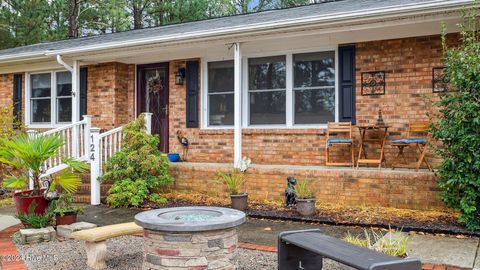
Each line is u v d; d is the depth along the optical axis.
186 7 20.58
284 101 9.23
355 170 7.39
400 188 6.99
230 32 7.96
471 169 5.71
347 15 6.99
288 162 9.03
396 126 8.17
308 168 7.94
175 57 10.27
